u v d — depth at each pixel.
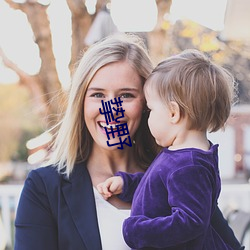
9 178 15.08
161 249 1.62
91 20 5.52
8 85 16.59
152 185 1.64
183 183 1.57
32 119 16.62
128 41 1.86
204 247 1.70
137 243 1.59
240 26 4.10
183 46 8.95
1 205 5.03
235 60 9.98
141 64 1.80
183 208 1.54
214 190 1.66
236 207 4.29
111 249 1.77
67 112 1.87
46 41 5.91
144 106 1.84
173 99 1.66
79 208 1.79
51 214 1.79
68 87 2.07
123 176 1.85
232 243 2.03
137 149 1.99
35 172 1.84
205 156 1.63
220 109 1.69
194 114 1.65
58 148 1.88
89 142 1.91
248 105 11.37
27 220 1.77
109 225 1.80
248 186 4.86
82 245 1.74
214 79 1.67
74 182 1.83
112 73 1.77
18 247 1.75
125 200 1.85
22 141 16.62
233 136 13.27
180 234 1.53
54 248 1.78
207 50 8.65
